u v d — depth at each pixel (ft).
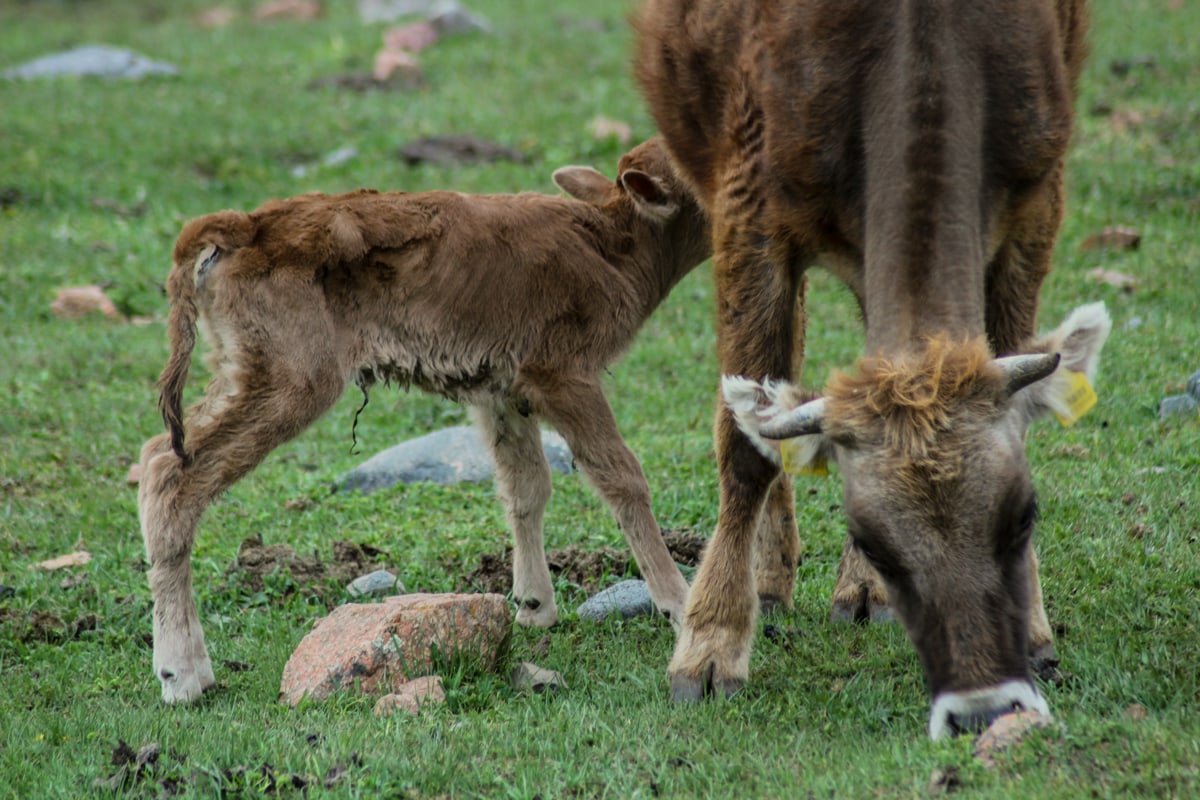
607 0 220.23
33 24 227.20
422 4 215.72
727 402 45.78
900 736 44.52
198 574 68.33
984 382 41.14
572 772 44.14
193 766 44.47
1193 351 88.12
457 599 53.98
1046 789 37.70
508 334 60.34
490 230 60.39
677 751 45.85
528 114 154.10
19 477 81.66
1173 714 43.29
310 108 163.73
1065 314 97.25
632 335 63.72
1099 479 70.64
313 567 67.51
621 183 64.80
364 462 82.43
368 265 58.75
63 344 103.86
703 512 73.20
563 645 58.34
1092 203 119.14
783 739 46.47
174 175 142.82
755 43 52.42
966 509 40.06
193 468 54.85
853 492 41.65
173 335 56.18
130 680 56.44
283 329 56.24
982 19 47.88
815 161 49.88
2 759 46.73
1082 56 56.95
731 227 53.62
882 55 47.98
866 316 48.65
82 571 68.90
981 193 48.01
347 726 47.98
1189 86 144.97
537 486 61.31
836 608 59.77
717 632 52.37
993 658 40.01
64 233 126.41
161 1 244.63
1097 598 57.47
